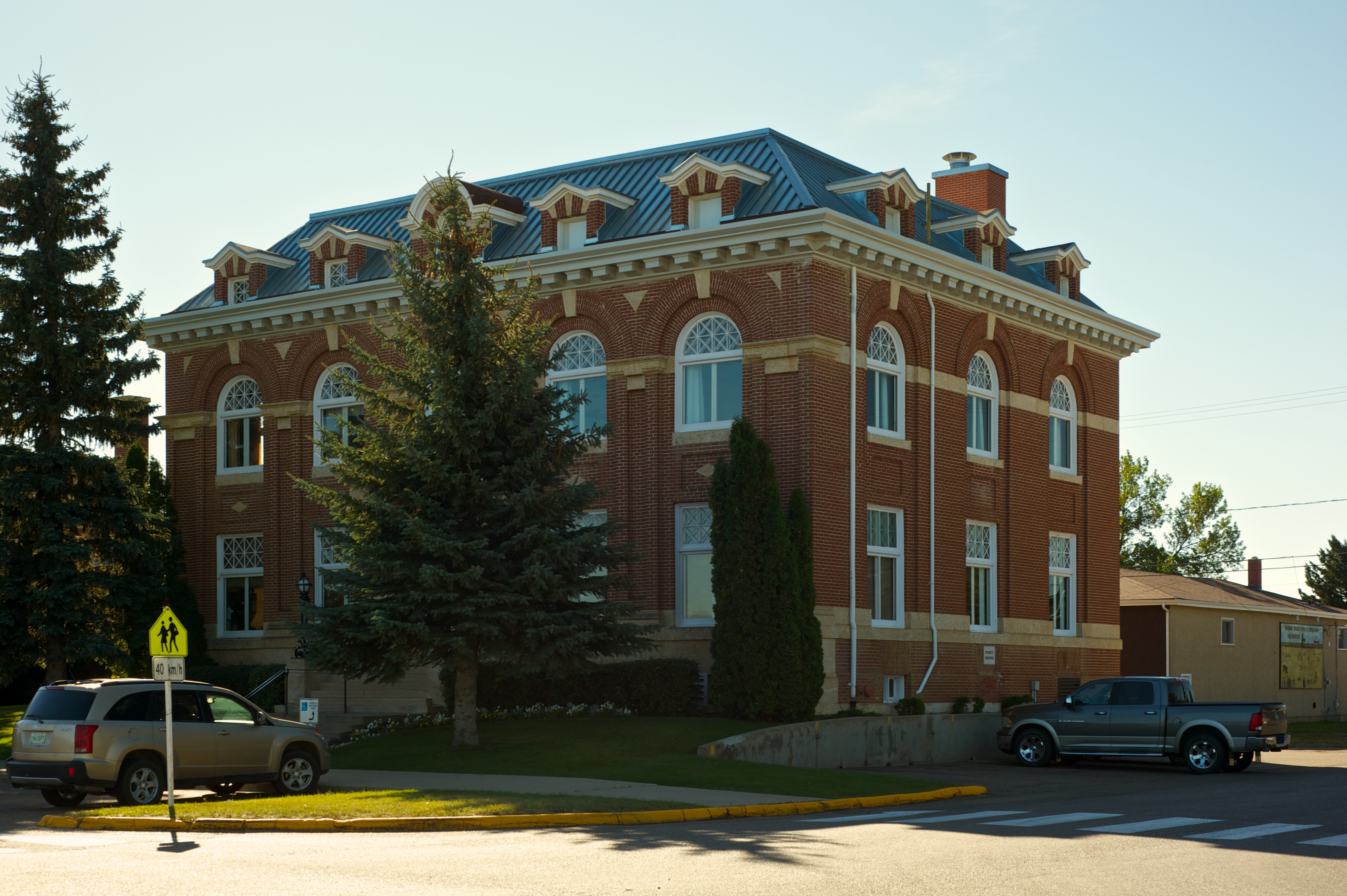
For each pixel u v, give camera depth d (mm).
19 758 19266
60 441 33281
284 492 36656
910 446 32438
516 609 25312
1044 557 36656
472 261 26234
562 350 27297
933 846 14570
